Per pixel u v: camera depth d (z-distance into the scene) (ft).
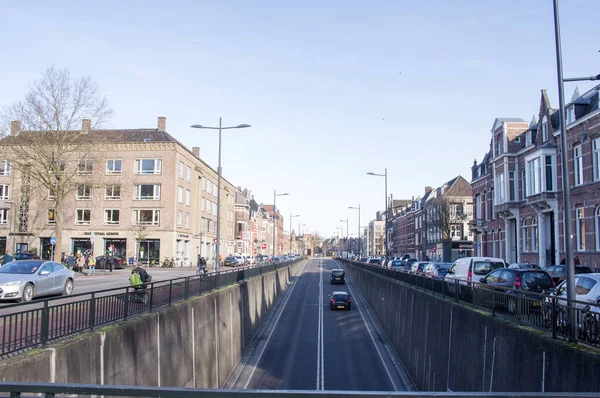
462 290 50.03
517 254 135.85
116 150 184.65
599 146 97.96
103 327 33.71
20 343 25.46
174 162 183.32
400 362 80.38
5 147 126.62
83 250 180.86
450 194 236.02
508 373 34.19
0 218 177.27
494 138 150.61
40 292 53.72
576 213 105.50
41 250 178.19
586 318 26.21
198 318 56.70
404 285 83.46
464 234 230.68
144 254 181.78
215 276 71.20
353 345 90.74
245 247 335.06
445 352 52.75
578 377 25.02
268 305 125.08
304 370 75.00
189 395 11.09
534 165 122.83
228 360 72.64
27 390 11.61
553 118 118.21
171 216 181.78
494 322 37.40
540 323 31.76
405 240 325.62
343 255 512.22
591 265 98.32
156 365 41.98
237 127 113.39
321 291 166.20
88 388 11.33
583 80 41.04
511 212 137.18
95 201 182.19
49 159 125.29
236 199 323.78
